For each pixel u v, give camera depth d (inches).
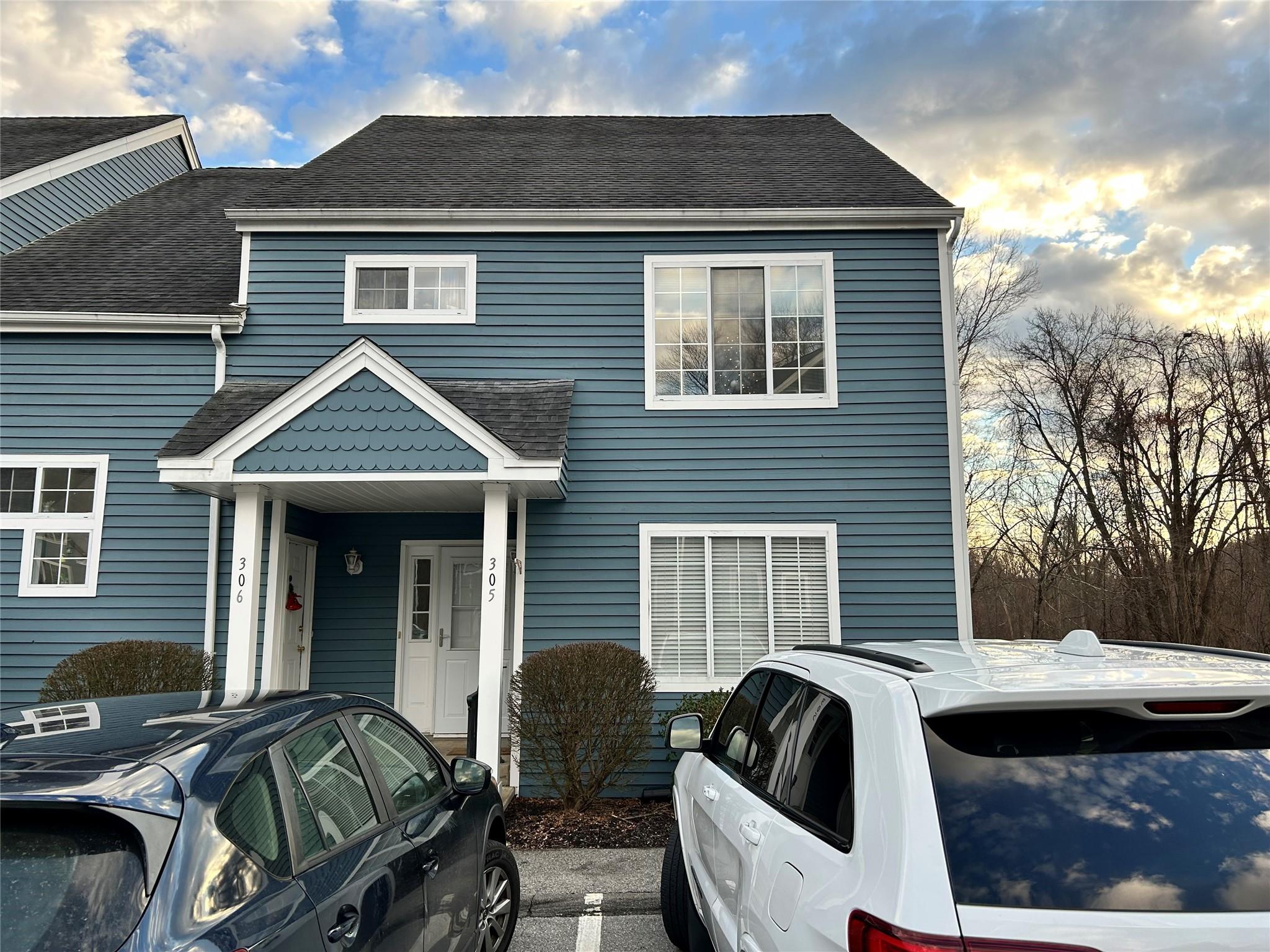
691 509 355.9
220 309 373.1
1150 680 81.7
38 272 410.3
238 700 117.5
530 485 314.5
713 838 133.4
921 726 81.0
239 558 300.8
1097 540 921.5
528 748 306.0
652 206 373.4
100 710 108.0
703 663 345.1
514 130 497.4
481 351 368.2
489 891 159.3
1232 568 820.0
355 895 99.2
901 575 350.9
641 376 366.0
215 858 80.4
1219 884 68.1
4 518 357.4
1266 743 79.7
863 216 369.7
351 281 372.5
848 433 360.8
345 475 297.4
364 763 123.5
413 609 385.1
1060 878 68.5
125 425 363.6
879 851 74.8
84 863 74.5
